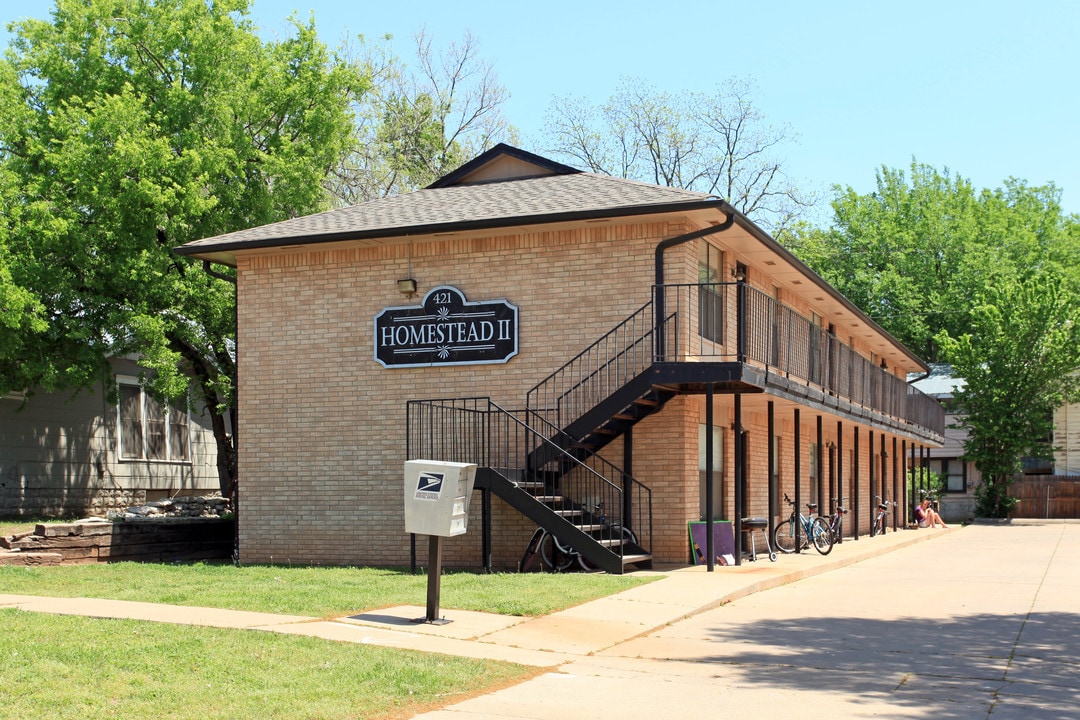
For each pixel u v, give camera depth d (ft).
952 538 97.86
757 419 73.00
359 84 87.66
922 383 165.17
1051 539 94.79
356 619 37.88
